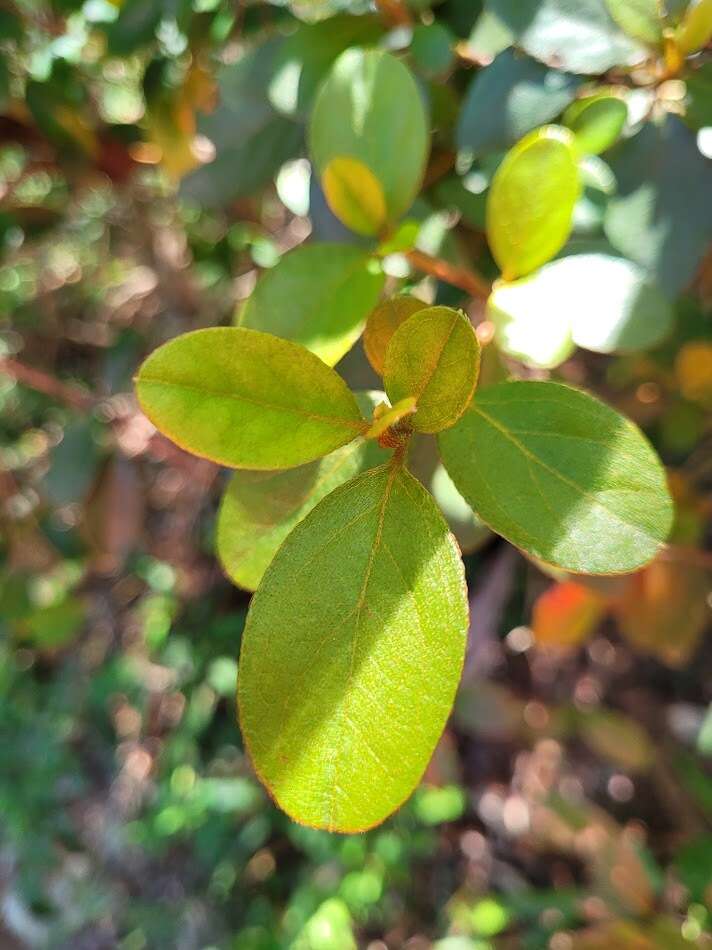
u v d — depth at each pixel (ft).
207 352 0.29
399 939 1.36
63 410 1.36
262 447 0.30
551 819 1.17
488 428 0.31
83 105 0.86
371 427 0.30
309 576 0.28
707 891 0.98
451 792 1.31
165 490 1.46
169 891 1.55
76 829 1.63
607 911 1.06
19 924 1.60
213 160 0.62
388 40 0.54
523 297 0.40
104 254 1.44
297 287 0.41
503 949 1.23
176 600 1.51
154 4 0.65
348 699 0.27
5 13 0.76
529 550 0.30
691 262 0.46
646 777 1.33
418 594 0.27
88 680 1.63
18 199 1.07
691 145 0.45
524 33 0.43
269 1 0.64
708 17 0.40
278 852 1.49
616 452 0.30
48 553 1.31
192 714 1.50
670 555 0.75
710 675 1.31
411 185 0.41
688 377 0.74
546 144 0.36
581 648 1.35
